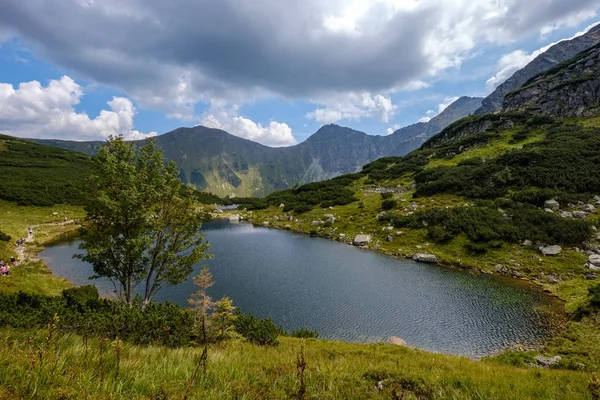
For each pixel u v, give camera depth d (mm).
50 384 4367
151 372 5988
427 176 90688
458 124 149875
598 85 103188
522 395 8000
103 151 18984
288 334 27859
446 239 55062
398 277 43781
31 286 31250
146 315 13883
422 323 30328
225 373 6844
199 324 15375
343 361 12688
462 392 8102
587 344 23641
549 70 142625
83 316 12391
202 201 150500
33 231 69812
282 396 6129
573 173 61875
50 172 125125
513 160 73812
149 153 20859
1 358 4922
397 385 8164
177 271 22344
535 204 57281
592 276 37969
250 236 77000
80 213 94562
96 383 4703
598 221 47531
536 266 42781
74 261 49094
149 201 20125
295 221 93000
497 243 49062
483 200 64500
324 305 34562
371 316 31969
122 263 20219
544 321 29609
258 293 37875
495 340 26875
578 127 90688
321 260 53156
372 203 89188
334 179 132500
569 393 8328
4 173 112688
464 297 36250
